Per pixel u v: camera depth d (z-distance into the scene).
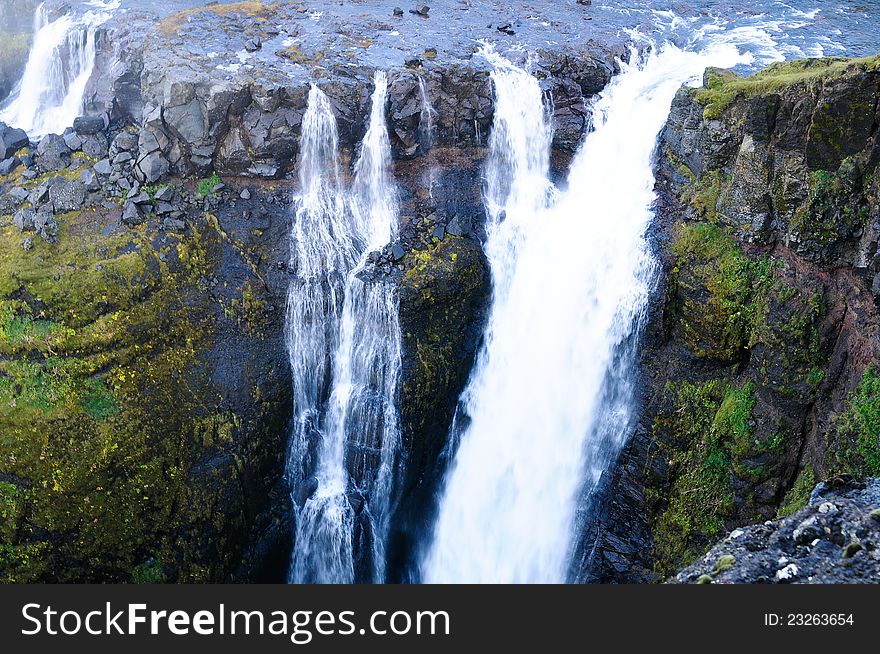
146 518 23.80
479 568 28.20
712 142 24.86
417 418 27.12
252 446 25.45
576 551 26.89
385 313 26.38
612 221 27.19
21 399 23.28
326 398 27.03
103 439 23.48
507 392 28.09
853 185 21.88
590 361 26.86
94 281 24.58
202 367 25.14
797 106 22.47
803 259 23.06
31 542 22.78
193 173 27.33
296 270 26.52
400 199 28.08
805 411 23.23
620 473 26.27
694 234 25.20
